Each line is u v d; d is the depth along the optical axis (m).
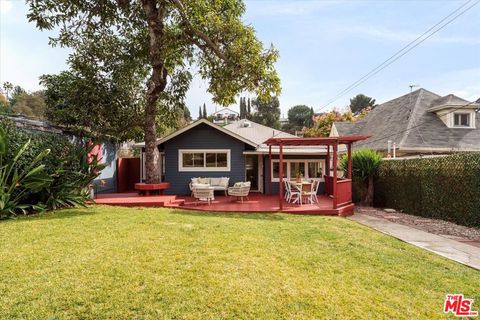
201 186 11.62
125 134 15.13
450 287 4.30
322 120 35.41
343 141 11.57
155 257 4.67
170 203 11.10
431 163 10.81
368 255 5.55
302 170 15.67
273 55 11.27
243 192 11.95
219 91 13.04
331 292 3.84
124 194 13.23
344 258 5.27
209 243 5.58
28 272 3.95
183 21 11.73
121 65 13.62
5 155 7.52
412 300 3.82
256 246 5.56
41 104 31.20
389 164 13.41
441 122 17.34
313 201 12.34
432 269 5.08
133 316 3.05
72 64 13.02
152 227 6.77
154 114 13.02
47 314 3.02
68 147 9.86
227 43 11.67
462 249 6.65
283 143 11.07
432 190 10.75
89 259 4.48
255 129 21.62
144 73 14.77
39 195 8.62
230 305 3.35
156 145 13.25
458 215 9.66
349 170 12.11
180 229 6.66
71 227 6.50
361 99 53.75
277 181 15.37
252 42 11.23
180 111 17.27
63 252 4.78
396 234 8.00
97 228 6.48
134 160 18.64
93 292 3.47
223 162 14.80
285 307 3.40
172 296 3.47
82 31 12.88
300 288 3.87
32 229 6.23
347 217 10.68
